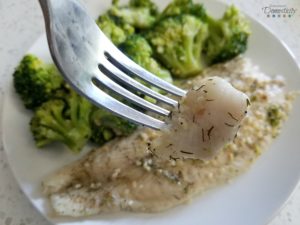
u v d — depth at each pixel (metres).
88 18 0.11
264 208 0.12
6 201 0.13
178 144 0.10
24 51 0.16
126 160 0.13
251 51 0.15
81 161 0.13
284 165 0.13
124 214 0.12
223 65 0.15
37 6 0.18
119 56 0.12
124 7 0.16
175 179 0.13
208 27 0.16
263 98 0.14
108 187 0.13
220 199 0.13
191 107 0.10
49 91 0.14
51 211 0.12
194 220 0.12
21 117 0.14
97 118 0.13
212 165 0.13
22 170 0.13
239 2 0.18
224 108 0.10
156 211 0.12
